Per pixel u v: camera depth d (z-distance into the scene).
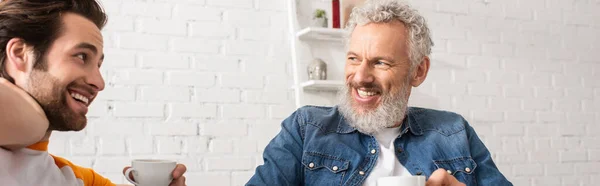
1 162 0.94
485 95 3.29
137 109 2.65
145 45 2.69
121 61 2.64
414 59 1.56
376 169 1.55
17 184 0.95
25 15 0.97
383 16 1.51
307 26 2.93
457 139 1.62
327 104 2.92
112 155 2.60
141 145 2.65
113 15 2.64
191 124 2.74
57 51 0.99
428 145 1.59
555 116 3.46
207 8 2.80
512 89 3.36
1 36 0.97
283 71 2.92
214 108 2.78
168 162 1.18
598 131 3.56
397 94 1.54
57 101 0.99
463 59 3.25
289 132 1.60
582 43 3.57
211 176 2.75
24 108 0.85
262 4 2.91
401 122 1.62
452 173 1.57
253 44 2.87
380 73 1.52
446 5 3.24
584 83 3.55
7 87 0.86
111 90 2.62
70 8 1.03
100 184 1.31
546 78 3.46
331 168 1.54
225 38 2.82
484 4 3.34
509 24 3.39
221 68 2.80
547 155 3.41
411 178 1.16
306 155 1.55
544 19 3.48
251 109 2.84
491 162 1.65
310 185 1.53
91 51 1.03
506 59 3.36
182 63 2.74
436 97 3.16
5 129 0.83
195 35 2.77
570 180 3.46
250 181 1.48
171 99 2.71
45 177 1.03
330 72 2.95
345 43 1.63
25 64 0.98
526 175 3.34
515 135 3.34
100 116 2.59
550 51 3.48
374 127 1.53
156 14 2.72
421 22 1.58
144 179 1.17
